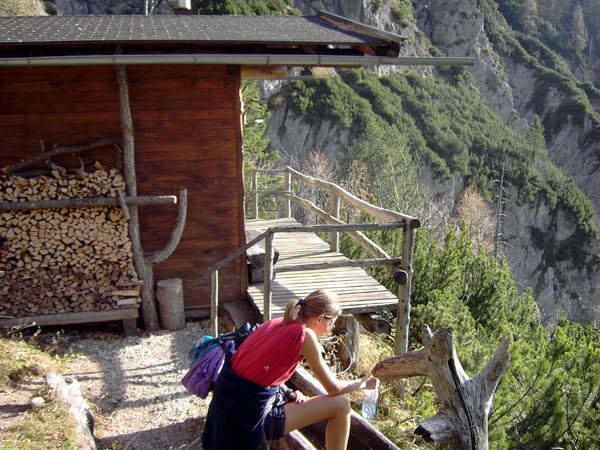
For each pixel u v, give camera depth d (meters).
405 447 5.38
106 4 40.50
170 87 6.68
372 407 3.63
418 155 44.06
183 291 7.16
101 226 6.67
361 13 55.31
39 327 6.71
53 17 7.89
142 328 7.03
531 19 86.38
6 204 6.33
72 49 6.21
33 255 6.58
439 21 65.88
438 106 55.03
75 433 4.22
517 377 6.38
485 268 10.37
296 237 9.39
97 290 6.78
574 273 56.22
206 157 6.91
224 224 7.13
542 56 78.06
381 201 26.88
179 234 6.83
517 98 72.19
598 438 5.67
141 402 5.32
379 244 10.26
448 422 3.53
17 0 27.55
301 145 41.88
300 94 41.53
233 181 7.05
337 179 32.25
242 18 8.16
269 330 3.14
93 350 6.39
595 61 91.75
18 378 5.14
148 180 6.80
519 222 53.75
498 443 5.37
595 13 94.44
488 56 67.19
